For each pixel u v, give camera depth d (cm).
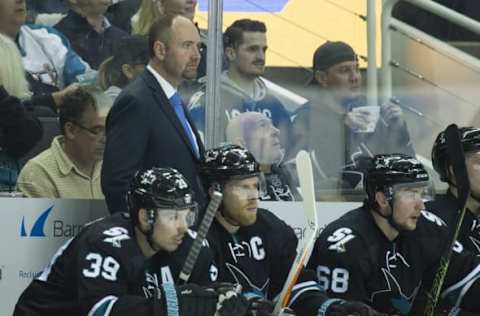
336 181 1764
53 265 1230
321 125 1764
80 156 1631
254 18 1731
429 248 1362
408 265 1345
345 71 1769
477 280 1370
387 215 1317
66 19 1633
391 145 1788
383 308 1335
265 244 1348
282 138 1742
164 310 1114
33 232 1594
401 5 1789
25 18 1611
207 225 1148
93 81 1644
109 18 1652
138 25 1662
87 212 1622
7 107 1594
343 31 1772
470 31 1819
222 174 1287
